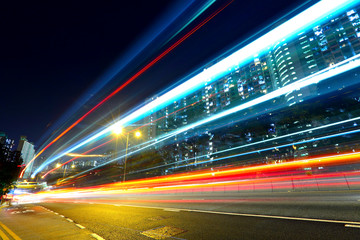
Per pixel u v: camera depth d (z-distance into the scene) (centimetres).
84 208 1345
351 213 645
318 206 794
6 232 750
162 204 1240
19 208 1725
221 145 5375
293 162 3497
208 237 534
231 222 664
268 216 700
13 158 2392
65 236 639
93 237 611
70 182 7375
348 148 3481
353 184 1260
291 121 4138
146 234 607
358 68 5072
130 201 1552
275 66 11875
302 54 10125
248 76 13062
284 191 1479
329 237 465
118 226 737
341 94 3569
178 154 6444
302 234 497
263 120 4569
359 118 3412
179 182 3912
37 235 676
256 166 4131
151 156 5688
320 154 3738
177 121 8656
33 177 9000
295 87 8850
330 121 3703
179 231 609
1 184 2273
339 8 9262
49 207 1634
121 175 5578
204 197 1486
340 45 9100
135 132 3167
